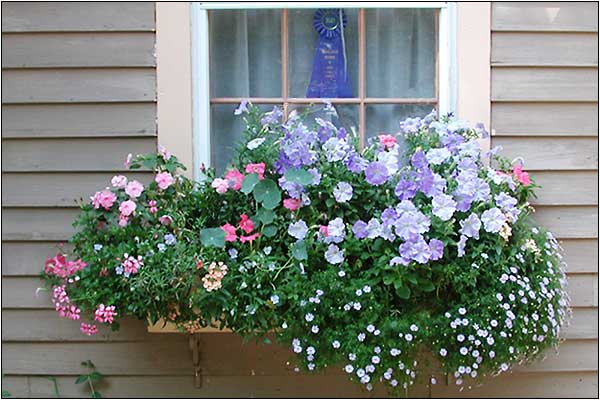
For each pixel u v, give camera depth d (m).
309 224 2.14
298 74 2.44
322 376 2.36
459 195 2.10
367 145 2.43
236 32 2.43
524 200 2.30
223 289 2.03
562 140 2.35
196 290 2.04
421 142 2.26
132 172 2.32
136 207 2.18
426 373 2.28
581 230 2.35
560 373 2.37
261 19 2.43
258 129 2.24
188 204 2.21
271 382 2.35
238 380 2.35
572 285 2.36
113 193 2.23
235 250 2.11
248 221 2.12
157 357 2.34
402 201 2.07
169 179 2.16
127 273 2.04
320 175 2.13
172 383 2.34
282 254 2.12
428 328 2.01
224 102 2.41
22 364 2.34
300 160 2.12
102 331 2.34
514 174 2.28
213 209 2.22
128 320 2.34
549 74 2.35
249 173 2.14
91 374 2.31
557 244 2.30
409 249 1.98
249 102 2.27
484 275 2.07
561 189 2.35
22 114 2.32
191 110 2.32
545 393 2.37
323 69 2.44
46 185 2.32
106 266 2.08
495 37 2.35
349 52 2.44
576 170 2.35
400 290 2.00
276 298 2.00
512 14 2.35
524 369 2.36
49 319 2.33
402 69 2.43
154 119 2.32
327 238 2.07
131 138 2.32
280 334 2.05
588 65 2.35
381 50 2.44
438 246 1.99
